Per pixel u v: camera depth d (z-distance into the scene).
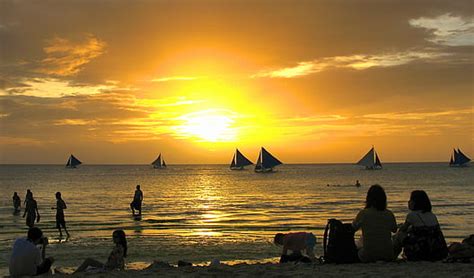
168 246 19.73
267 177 137.50
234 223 29.11
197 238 22.23
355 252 9.71
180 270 9.77
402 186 80.50
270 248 19.27
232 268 9.82
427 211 9.70
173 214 35.56
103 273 9.62
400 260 9.64
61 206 23.14
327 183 96.88
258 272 9.08
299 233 11.48
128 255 17.66
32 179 124.44
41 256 10.45
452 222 29.16
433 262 9.43
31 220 26.19
